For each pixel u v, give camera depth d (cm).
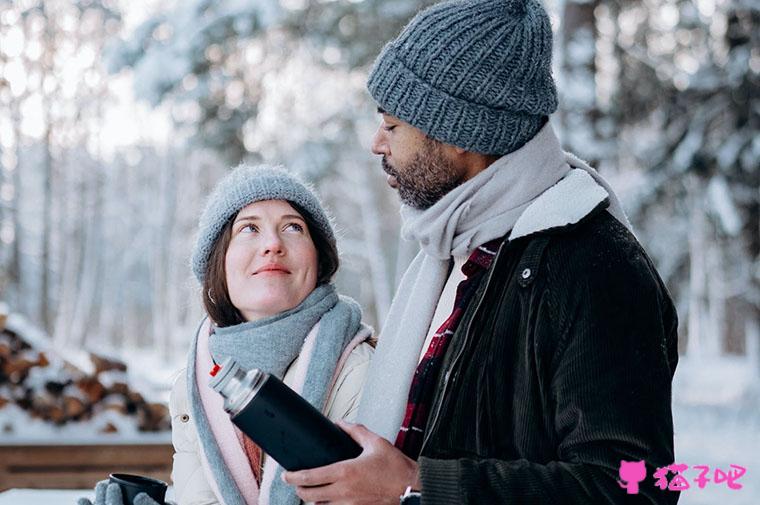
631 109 995
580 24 795
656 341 144
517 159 163
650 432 137
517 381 148
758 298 1227
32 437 381
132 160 3086
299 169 1296
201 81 1088
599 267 146
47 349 416
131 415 402
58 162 2238
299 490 146
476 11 162
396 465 146
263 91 1209
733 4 998
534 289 149
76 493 266
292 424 143
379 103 169
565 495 135
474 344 154
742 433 1091
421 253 187
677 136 985
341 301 193
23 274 2295
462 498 138
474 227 165
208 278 189
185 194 2598
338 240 207
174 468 187
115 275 3281
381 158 176
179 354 2688
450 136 162
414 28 165
